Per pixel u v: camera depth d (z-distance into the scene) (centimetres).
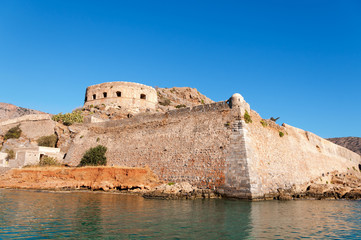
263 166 3256
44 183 3872
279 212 2320
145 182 3559
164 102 8300
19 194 3206
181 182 3334
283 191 3353
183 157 3512
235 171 3005
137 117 4447
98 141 4747
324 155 5506
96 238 1424
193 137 3581
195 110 3800
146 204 2531
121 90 7088
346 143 11425
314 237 1572
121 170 3709
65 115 6188
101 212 2102
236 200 2856
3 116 14712
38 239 1398
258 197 2914
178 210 2238
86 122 5300
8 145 5919
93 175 3800
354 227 1862
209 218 1958
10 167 4681
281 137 4066
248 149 3064
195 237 1484
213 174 3148
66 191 3525
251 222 1880
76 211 2128
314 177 4566
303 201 3244
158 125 4100
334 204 3073
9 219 1817
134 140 4238
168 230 1605
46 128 6203
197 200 2838
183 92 9644
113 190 3522
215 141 3334
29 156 4834
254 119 3553
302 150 4588
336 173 5647
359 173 6931
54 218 1866
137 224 1728
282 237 1545
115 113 6334
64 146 5403
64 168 4078
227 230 1650
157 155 3800
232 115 3375
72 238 1420
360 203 3234
